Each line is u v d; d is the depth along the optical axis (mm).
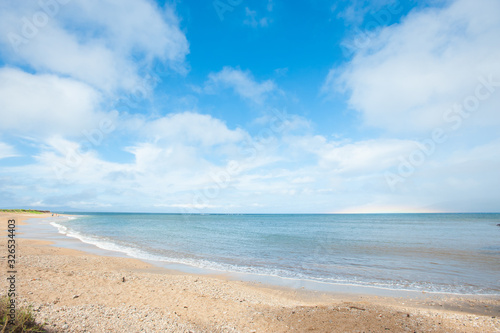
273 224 82000
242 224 81312
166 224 73750
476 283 13516
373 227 63719
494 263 18375
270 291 11758
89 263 15195
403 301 10766
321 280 13883
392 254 22016
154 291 10148
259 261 18828
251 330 6941
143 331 6301
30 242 23469
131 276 12375
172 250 23266
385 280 13984
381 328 7184
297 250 24125
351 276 14734
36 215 98125
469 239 34000
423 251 23469
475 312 9625
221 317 7832
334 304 9656
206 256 20531
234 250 23938
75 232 38094
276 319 7801
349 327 7211
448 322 7863
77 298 8469
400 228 58781
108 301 8484
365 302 10117
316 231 49219
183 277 13000
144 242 28500
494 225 71188
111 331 6102
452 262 18750
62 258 15914
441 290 12352
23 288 8969
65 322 6270
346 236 38312
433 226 67375
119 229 48000
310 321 7656
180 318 7469
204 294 10219
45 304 7484
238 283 12906
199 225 71875
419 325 7523
